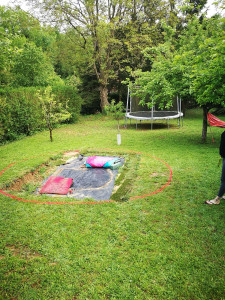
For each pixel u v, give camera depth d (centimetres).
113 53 1866
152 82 805
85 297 216
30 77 1603
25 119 1060
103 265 253
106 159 607
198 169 545
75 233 310
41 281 236
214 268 245
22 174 533
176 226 320
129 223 331
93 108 2244
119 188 454
